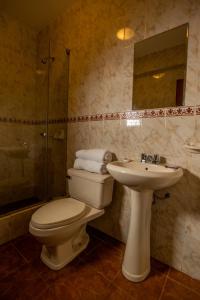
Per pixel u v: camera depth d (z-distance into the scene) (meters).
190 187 1.21
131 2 1.43
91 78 1.75
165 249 1.34
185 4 1.18
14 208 1.93
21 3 1.88
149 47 1.36
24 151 2.26
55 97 2.10
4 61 2.11
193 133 1.18
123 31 1.50
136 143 1.46
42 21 2.18
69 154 2.00
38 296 1.06
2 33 2.07
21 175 2.22
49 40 2.11
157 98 1.33
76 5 1.86
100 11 1.64
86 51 1.77
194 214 1.20
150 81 1.37
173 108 1.26
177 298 1.08
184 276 1.24
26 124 2.30
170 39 1.26
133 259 1.19
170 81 1.27
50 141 2.16
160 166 1.23
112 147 1.62
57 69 2.07
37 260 1.35
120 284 1.16
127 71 1.49
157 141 1.34
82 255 1.42
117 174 1.05
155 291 1.12
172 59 1.26
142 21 1.38
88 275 1.22
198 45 1.14
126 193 1.55
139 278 1.18
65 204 1.41
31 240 1.60
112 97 1.60
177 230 1.28
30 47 2.34
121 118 1.54
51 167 2.14
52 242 1.19
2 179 2.07
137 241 1.19
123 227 1.58
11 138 2.16
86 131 1.82
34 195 2.32
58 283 1.15
